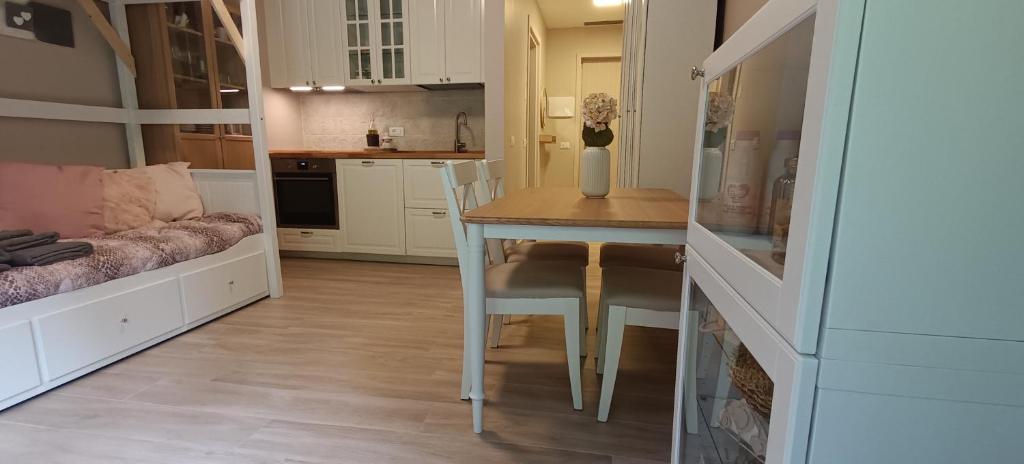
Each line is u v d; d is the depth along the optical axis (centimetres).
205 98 295
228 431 153
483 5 351
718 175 90
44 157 251
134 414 162
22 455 140
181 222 269
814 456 52
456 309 273
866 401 50
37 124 247
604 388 158
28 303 169
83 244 195
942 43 42
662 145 269
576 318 162
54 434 151
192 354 211
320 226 389
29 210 210
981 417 48
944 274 46
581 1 442
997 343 47
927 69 43
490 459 141
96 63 277
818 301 49
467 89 405
